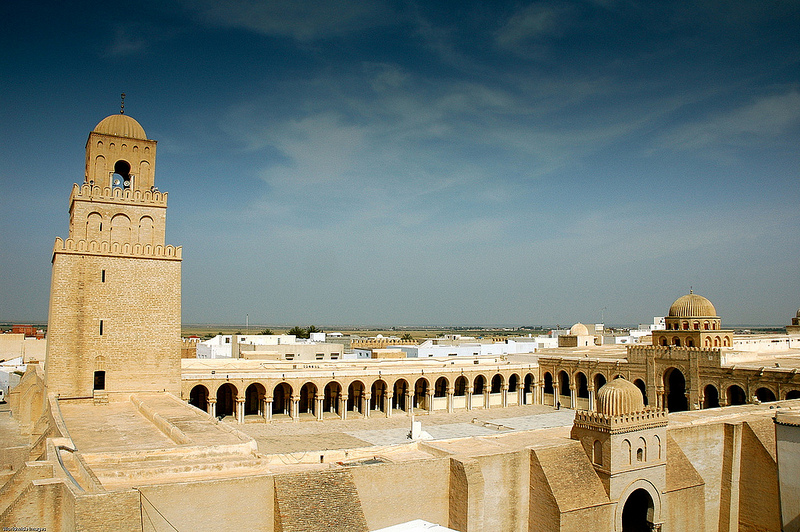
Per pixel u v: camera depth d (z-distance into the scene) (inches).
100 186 2146.9
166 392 2134.6
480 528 1207.6
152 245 2170.3
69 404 1980.8
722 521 1651.1
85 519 821.9
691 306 3144.7
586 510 1306.6
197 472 1112.2
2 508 968.3
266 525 1032.2
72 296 2018.9
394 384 3181.6
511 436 1567.4
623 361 3102.9
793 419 1432.1
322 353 3695.9
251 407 3024.1
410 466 1205.7
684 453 1572.3
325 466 1216.2
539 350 4156.0
